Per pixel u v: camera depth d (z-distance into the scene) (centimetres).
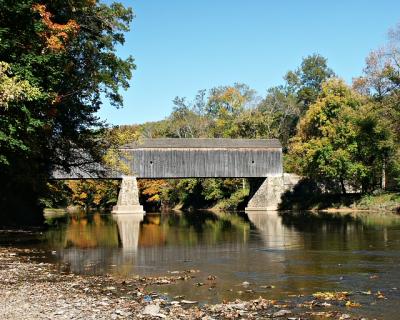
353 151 5622
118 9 3078
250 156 6556
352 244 2138
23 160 2641
